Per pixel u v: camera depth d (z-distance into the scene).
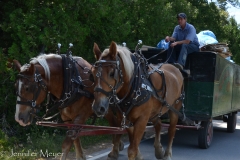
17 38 8.41
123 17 10.13
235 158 7.73
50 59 5.83
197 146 8.91
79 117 5.89
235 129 12.54
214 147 8.93
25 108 5.25
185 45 7.60
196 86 8.00
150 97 5.59
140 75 5.52
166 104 6.16
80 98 5.89
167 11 12.30
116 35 9.98
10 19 8.18
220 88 8.55
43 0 8.76
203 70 7.95
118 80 5.02
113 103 5.19
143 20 11.96
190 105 8.05
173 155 7.84
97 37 10.18
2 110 8.60
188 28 7.78
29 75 5.34
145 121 5.58
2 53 8.17
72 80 5.81
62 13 8.29
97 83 4.84
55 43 8.13
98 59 5.23
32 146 7.34
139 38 12.14
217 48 8.76
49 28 8.14
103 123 9.80
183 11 14.90
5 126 8.25
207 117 7.91
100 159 7.21
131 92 5.35
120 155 7.68
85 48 9.96
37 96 5.39
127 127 5.48
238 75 10.97
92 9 8.88
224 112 9.30
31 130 8.23
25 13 8.70
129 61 5.33
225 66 8.91
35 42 8.20
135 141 5.50
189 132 10.87
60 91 5.84
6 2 9.01
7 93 8.51
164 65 6.99
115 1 9.66
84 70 6.15
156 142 7.23
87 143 8.59
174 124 7.04
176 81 6.75
